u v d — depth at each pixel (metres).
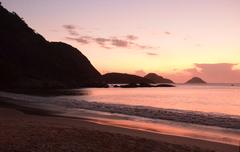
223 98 57.47
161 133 15.98
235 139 14.74
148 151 10.02
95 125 17.75
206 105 41.31
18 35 121.88
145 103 43.97
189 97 60.62
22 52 113.62
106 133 12.53
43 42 135.88
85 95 63.31
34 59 116.06
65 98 47.66
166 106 38.91
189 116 23.47
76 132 12.30
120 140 11.26
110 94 71.44
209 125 19.28
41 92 71.00
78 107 31.53
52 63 123.75
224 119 21.77
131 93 78.56
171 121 21.16
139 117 23.38
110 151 9.66
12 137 10.86
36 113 25.80
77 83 122.19
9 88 84.81
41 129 12.70
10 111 24.89
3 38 111.75
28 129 12.62
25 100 41.00
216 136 15.55
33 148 9.42
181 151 10.37
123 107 30.70
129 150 9.95
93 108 30.38
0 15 122.62
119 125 18.89
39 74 107.88
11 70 92.38
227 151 11.70
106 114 25.42
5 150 9.12
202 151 10.70
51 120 19.28
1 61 92.81
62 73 123.81
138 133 15.34
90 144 10.38
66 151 9.28
